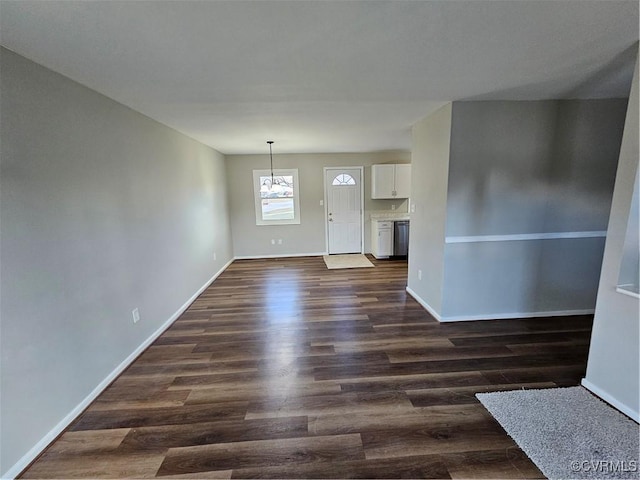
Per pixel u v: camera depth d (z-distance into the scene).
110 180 2.47
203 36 1.59
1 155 1.57
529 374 2.34
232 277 5.34
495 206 3.10
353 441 1.75
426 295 3.69
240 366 2.55
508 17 1.48
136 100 2.58
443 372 2.39
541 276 3.27
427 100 2.84
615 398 1.95
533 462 1.58
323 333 3.12
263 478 1.54
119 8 1.32
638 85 1.75
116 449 1.73
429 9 1.39
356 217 6.84
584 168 3.07
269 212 6.71
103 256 2.35
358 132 4.25
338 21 1.49
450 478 1.51
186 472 1.58
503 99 2.88
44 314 1.80
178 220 3.82
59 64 1.84
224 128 3.80
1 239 1.56
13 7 1.27
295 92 2.54
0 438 1.53
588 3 1.37
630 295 1.83
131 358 2.66
